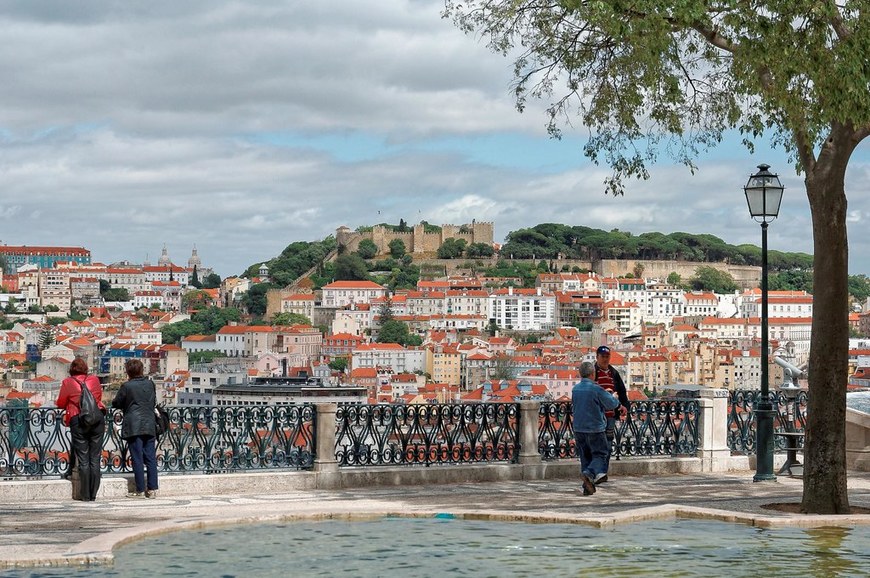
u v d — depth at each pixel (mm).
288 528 15148
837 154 17438
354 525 15375
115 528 14914
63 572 12258
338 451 20281
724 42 18719
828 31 17484
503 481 21016
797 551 13797
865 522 15805
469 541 14250
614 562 13078
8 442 18734
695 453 23172
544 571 12555
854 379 155750
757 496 19266
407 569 12609
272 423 19922
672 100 21516
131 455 18484
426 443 20844
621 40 19391
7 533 14648
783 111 20859
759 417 21562
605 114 22312
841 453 17344
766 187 22188
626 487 20281
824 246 17422
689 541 14359
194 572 12344
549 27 21531
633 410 22703
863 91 16781
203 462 19547
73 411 17969
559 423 22016
